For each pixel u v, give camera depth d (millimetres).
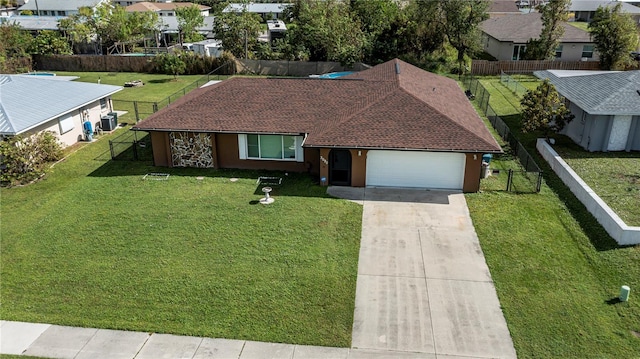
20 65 49688
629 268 15234
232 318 13438
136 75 49594
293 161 23328
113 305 13984
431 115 21625
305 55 49312
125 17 63406
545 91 24984
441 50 51031
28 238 17656
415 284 14844
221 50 53000
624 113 23516
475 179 20781
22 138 23062
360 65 47906
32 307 13930
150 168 24062
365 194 20906
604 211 17578
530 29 49188
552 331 12812
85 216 19250
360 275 15312
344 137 20922
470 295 14312
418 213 19156
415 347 12383
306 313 13625
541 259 15938
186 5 91250
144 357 12094
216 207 19766
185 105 24266
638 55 47562
